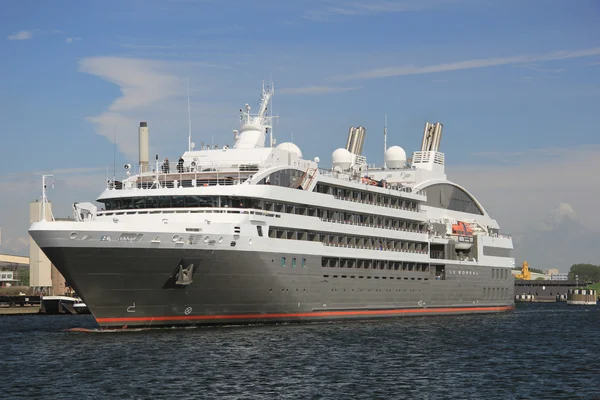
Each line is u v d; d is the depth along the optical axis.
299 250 82.62
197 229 72.06
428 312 107.00
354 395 49.47
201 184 80.56
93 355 62.41
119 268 69.69
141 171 85.62
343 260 90.81
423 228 109.12
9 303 153.00
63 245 67.94
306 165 88.19
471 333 85.12
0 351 67.25
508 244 127.44
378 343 72.12
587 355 67.81
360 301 93.56
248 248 75.88
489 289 121.19
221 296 75.81
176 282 72.00
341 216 92.00
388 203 101.62
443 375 56.50
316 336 74.88
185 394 49.12
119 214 79.06
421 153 121.94
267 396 48.84
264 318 80.88
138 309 72.81
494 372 58.09
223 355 62.19
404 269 102.69
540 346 74.12
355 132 122.00
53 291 175.25
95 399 48.00
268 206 80.44
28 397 48.69
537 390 51.59
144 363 58.75
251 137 92.75
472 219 124.25
